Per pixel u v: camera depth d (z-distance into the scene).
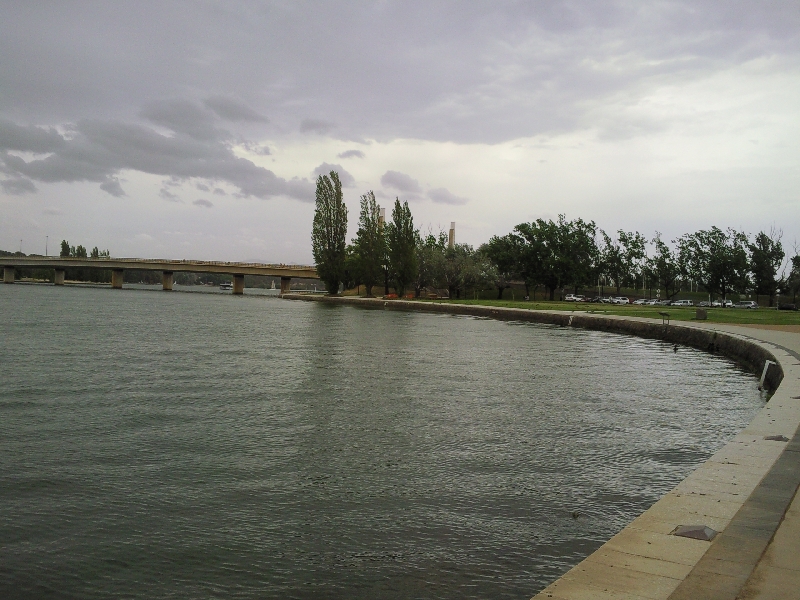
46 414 17.08
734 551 5.85
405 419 16.72
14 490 10.96
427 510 10.07
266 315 72.81
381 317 72.56
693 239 128.62
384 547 8.70
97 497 10.65
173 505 10.28
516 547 8.67
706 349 38.78
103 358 29.20
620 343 42.41
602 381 24.31
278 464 12.56
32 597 7.43
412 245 117.12
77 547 8.73
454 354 33.31
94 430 15.31
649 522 6.75
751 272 125.75
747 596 4.94
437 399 19.72
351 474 11.90
